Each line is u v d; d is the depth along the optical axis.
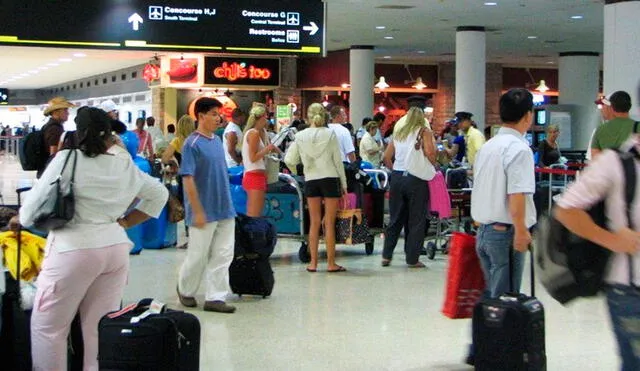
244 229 7.41
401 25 17.69
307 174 8.64
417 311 7.00
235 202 9.77
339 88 24.25
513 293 4.64
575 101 23.27
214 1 11.60
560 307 7.19
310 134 8.51
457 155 14.03
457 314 5.20
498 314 4.42
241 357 5.62
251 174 8.73
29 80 35.38
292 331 6.32
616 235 3.14
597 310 7.09
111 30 11.27
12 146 39.41
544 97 28.39
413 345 5.95
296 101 25.22
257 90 24.95
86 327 4.42
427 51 23.47
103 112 4.34
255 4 11.73
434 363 5.50
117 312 4.11
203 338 6.10
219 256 6.91
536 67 28.20
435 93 27.27
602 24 17.33
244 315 6.82
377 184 10.03
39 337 4.30
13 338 4.53
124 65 26.52
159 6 11.42
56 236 4.26
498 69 27.59
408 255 9.05
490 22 17.14
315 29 11.98
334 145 8.50
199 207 6.70
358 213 9.24
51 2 11.05
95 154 4.28
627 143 3.29
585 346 5.96
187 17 11.52
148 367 3.88
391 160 9.23
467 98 17.95
